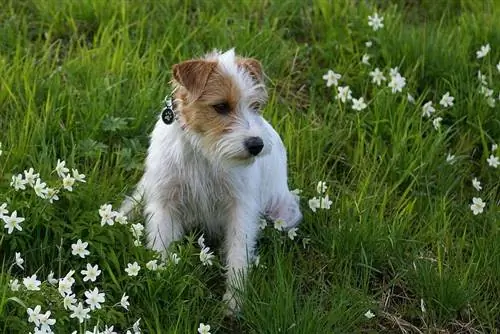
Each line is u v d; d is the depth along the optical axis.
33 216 5.25
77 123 6.23
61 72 6.75
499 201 6.58
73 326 4.85
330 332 5.07
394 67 7.34
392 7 8.16
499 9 8.13
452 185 6.51
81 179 5.39
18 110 6.26
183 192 5.63
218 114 5.19
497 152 6.73
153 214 5.61
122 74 6.76
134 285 5.12
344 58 7.35
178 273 5.20
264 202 5.93
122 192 5.81
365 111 6.94
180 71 5.19
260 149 5.13
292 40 7.69
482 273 5.88
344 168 6.60
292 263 5.73
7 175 5.40
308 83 7.28
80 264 5.24
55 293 4.90
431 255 6.00
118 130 6.27
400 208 6.21
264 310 5.12
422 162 6.49
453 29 7.84
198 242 5.50
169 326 5.03
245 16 7.82
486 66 7.37
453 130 6.98
